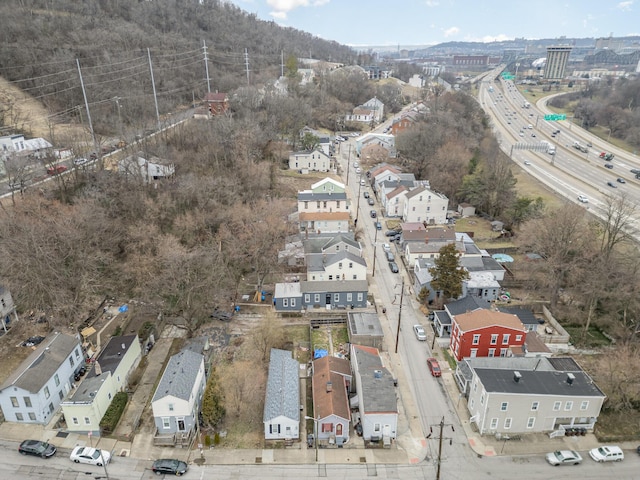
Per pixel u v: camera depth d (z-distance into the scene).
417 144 113.19
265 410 43.03
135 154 79.25
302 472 39.62
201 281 57.72
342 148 140.75
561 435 43.69
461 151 106.56
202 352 51.44
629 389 47.50
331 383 44.72
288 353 51.72
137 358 51.69
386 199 96.19
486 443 42.84
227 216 71.81
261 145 105.62
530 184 107.88
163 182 80.06
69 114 107.94
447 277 61.56
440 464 39.59
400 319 57.84
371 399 42.72
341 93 178.62
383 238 85.75
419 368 52.44
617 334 58.53
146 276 59.94
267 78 161.62
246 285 68.81
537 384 43.69
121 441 42.34
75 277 58.00
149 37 145.50
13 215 62.69
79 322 57.47
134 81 121.94
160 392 42.06
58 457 40.53
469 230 88.94
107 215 69.25
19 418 43.66
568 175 114.44
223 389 46.66
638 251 70.81
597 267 61.50
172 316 60.41
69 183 77.25
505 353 52.28
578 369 47.81
